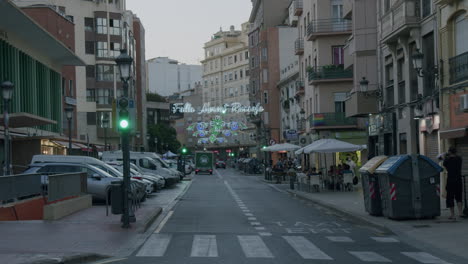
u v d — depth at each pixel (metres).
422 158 16.80
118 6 79.31
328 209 22.61
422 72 21.84
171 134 110.94
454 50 23.16
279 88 83.56
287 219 18.89
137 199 22.08
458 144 22.95
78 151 50.25
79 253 10.79
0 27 30.83
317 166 53.88
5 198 17.06
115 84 73.94
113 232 14.48
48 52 39.31
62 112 46.72
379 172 17.42
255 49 91.25
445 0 22.80
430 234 14.16
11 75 32.41
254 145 116.94
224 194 32.88
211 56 133.88
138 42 94.44
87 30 73.19
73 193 20.52
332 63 51.72
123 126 15.90
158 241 13.41
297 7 60.81
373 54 34.06
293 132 51.41
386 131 32.28
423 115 26.58
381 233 15.10
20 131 35.28
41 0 54.41
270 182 47.16
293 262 10.53
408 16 26.58
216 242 13.26
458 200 16.75
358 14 34.25
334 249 12.24
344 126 50.00
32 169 24.36
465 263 10.55
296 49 61.66
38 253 10.77
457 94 22.61
